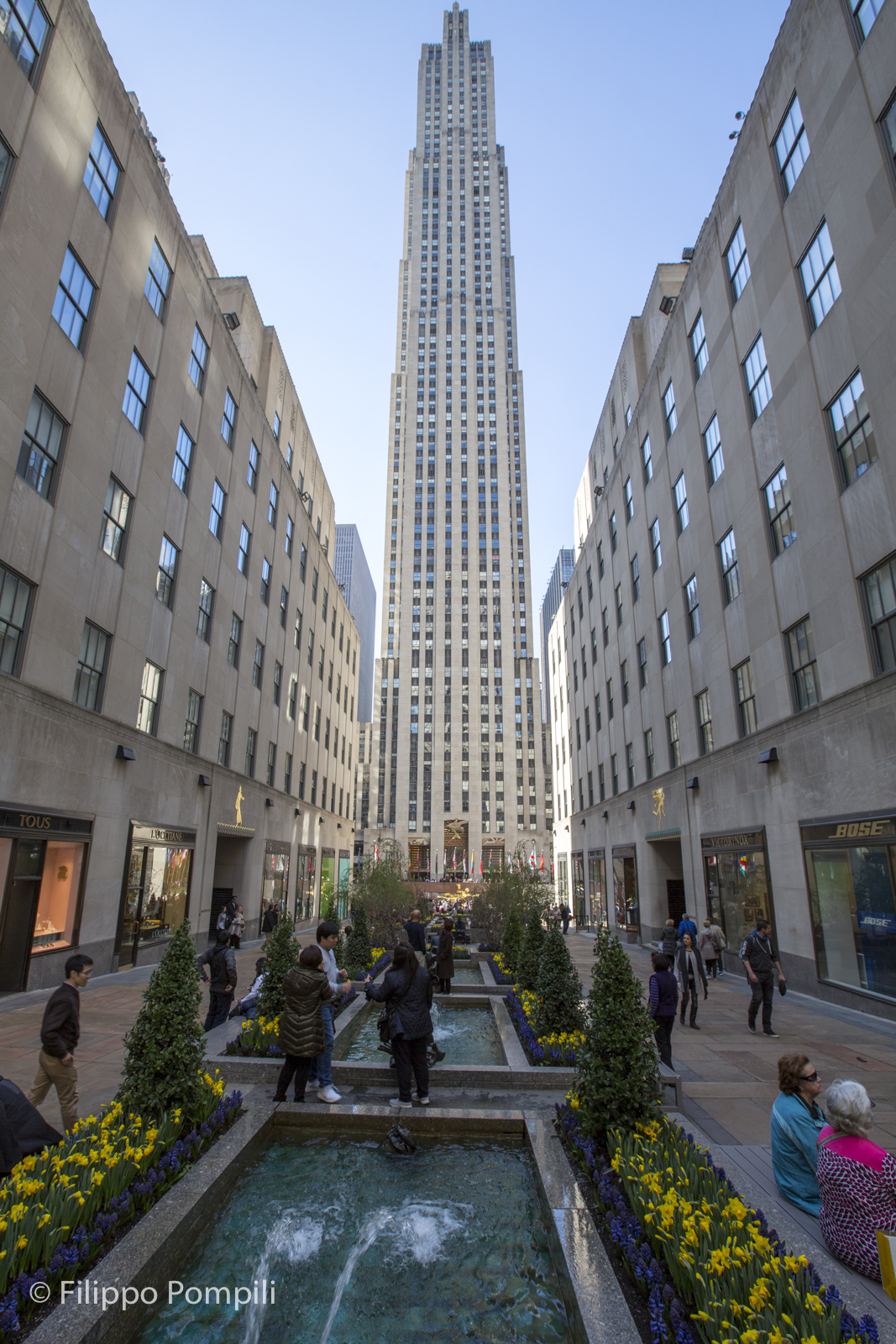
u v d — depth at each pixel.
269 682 29.41
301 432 35.66
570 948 25.83
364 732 127.62
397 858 30.08
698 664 21.56
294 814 33.44
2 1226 3.90
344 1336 3.95
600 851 34.69
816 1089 5.15
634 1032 5.93
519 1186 5.70
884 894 11.90
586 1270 4.12
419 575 115.69
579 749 40.88
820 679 14.23
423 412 121.50
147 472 17.83
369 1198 5.49
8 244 12.11
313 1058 7.07
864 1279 3.99
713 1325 3.30
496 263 128.00
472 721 109.88
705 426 20.94
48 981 13.14
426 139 136.38
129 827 16.55
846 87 13.05
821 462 14.21
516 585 117.44
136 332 17.22
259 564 27.94
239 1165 5.77
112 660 16.03
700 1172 4.90
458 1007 13.30
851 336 13.11
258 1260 4.66
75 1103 5.95
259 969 10.45
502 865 26.05
